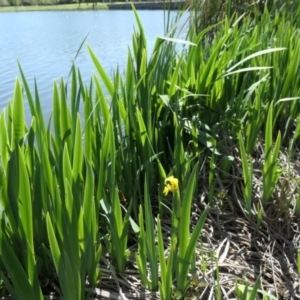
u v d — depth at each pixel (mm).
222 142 1838
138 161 1579
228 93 2018
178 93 1779
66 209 1062
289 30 2254
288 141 2104
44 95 4316
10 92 4688
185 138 1793
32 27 13422
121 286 1239
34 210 1129
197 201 1640
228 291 1239
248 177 1502
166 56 1855
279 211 1549
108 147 1338
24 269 1023
